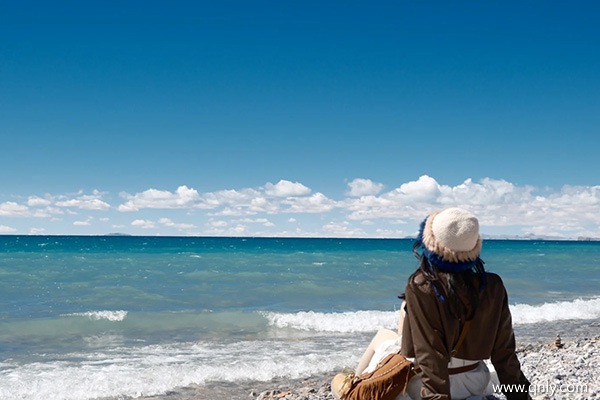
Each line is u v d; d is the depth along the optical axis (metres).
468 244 3.29
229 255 50.31
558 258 54.62
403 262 41.22
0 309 17.12
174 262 39.22
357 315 16.05
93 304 18.45
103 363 10.21
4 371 9.51
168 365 10.05
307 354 11.13
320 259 45.06
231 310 17.45
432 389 3.37
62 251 55.38
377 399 3.59
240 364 10.14
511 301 21.23
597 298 22.30
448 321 3.33
